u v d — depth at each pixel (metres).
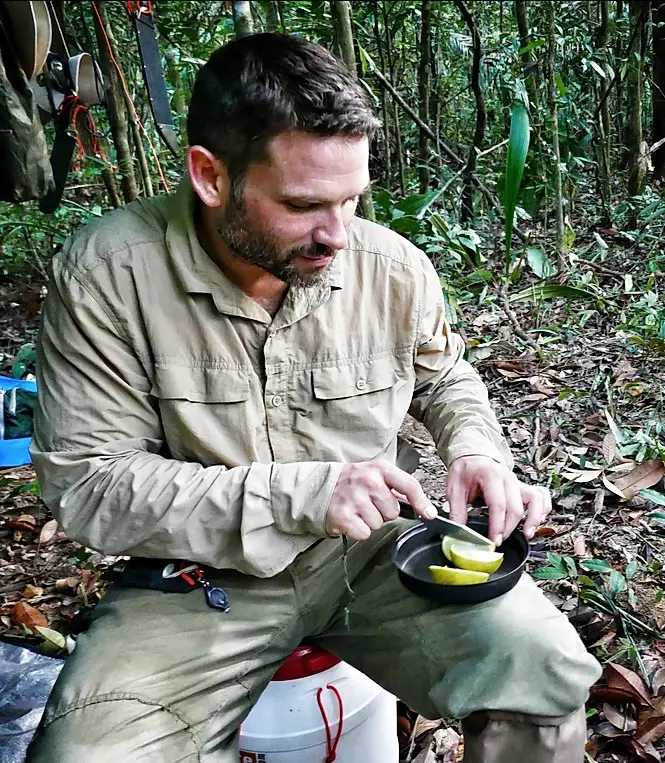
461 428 1.61
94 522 1.43
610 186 5.03
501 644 1.33
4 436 2.69
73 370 1.47
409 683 1.45
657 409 2.77
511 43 4.37
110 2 4.03
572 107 4.59
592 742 1.68
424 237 3.64
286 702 1.53
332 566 1.55
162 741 1.34
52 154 1.85
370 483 1.35
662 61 5.25
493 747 1.33
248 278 1.48
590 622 1.92
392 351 1.58
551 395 3.02
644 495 2.23
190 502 1.39
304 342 1.51
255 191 1.34
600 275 4.05
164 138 2.08
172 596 1.49
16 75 1.36
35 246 4.86
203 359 1.48
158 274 1.47
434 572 1.40
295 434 1.54
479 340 3.46
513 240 4.54
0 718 1.76
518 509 1.48
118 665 1.39
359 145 1.32
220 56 1.36
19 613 2.20
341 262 1.55
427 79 4.68
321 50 1.35
